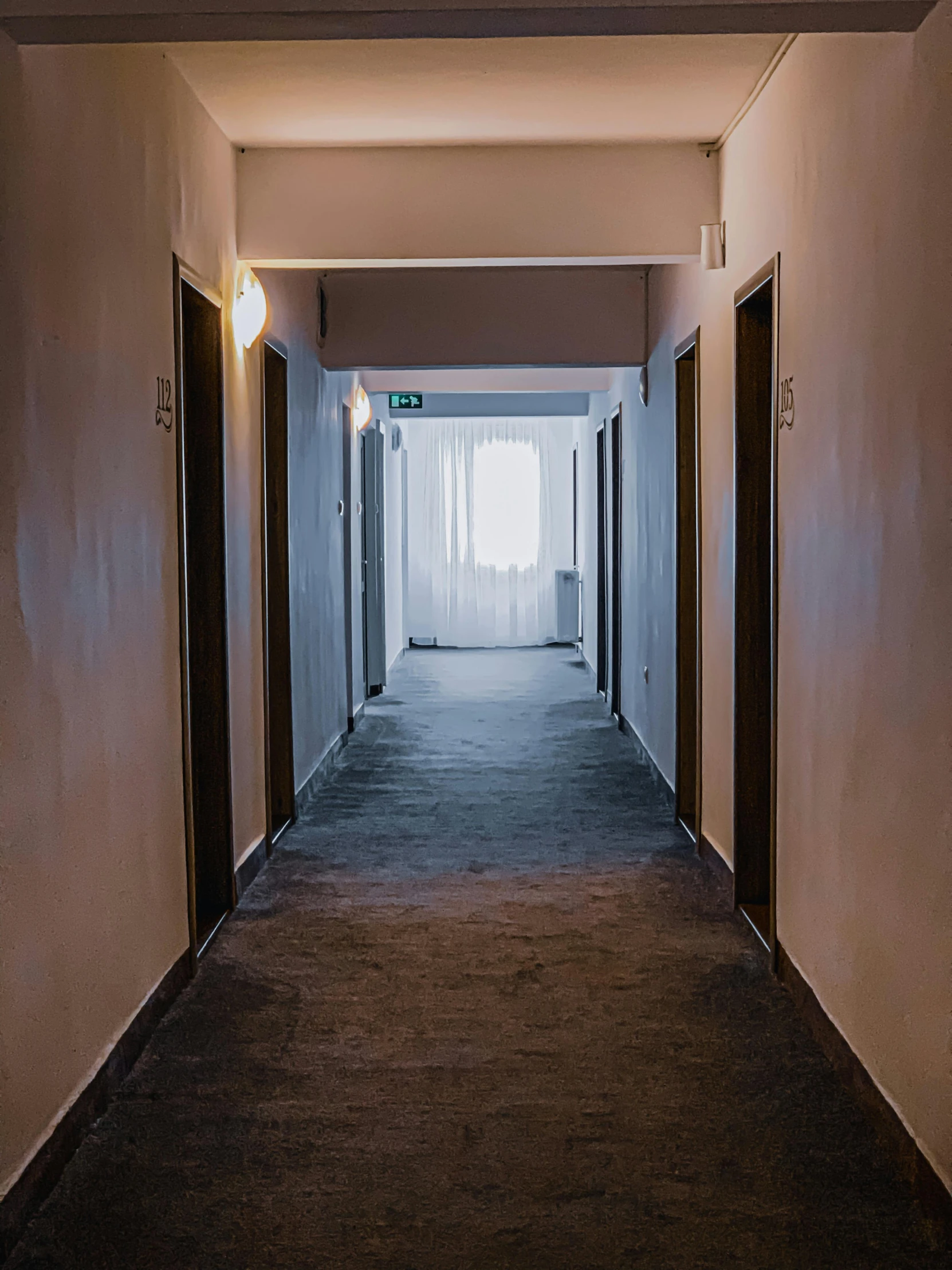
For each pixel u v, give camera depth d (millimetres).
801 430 3469
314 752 6711
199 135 4105
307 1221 2447
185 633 3768
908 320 2506
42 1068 2543
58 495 2639
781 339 3717
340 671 7980
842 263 3008
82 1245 2367
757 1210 2475
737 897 4504
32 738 2484
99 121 2943
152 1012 3395
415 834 5723
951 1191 2301
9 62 2383
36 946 2512
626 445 8602
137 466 3264
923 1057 2461
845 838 3033
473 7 2373
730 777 4656
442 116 4359
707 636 5188
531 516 15539
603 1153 2717
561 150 4824
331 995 3684
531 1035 3379
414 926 4348
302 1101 2982
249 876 4871
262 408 5203
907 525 2523
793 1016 3494
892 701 2637
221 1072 3145
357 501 9383
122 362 3133
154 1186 2582
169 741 3594
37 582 2514
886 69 2635
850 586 2965
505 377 9680
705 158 4816
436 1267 2291
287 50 3607
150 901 3387
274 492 5840
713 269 4723
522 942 4168
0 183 2324
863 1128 2818
